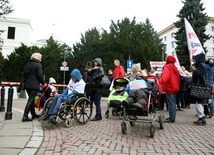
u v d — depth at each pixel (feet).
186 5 95.35
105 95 69.15
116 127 20.92
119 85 24.16
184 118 27.12
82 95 21.95
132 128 20.53
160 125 20.17
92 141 15.65
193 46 33.17
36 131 17.63
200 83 22.43
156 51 96.53
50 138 15.97
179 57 90.74
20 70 86.38
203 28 94.32
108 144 14.99
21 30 158.40
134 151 13.58
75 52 136.26
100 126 21.17
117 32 102.37
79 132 18.31
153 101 19.03
